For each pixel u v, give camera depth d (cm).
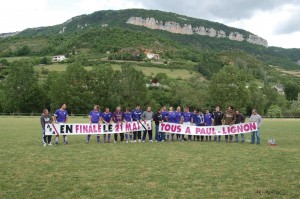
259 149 1948
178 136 2541
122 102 10019
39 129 3472
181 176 1194
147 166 1373
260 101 10919
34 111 10638
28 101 10438
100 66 10619
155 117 2447
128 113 2395
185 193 983
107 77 10200
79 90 9856
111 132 2314
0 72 14500
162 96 11081
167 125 2450
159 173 1241
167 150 1872
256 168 1345
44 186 1055
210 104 10312
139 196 952
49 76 10919
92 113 2298
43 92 10569
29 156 1619
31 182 1102
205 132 2467
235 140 2453
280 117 9969
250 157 1622
